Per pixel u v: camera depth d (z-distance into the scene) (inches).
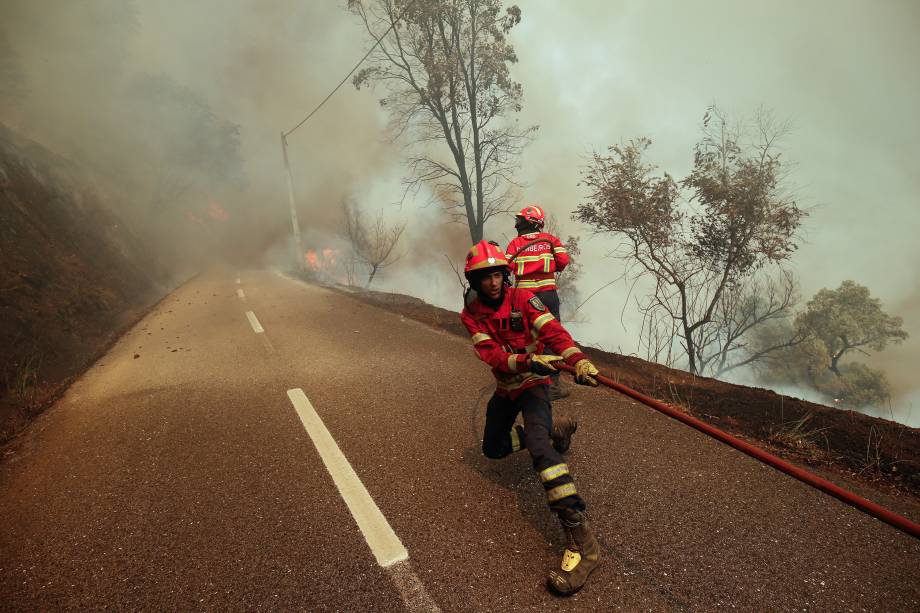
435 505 111.0
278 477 130.3
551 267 160.7
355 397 187.8
